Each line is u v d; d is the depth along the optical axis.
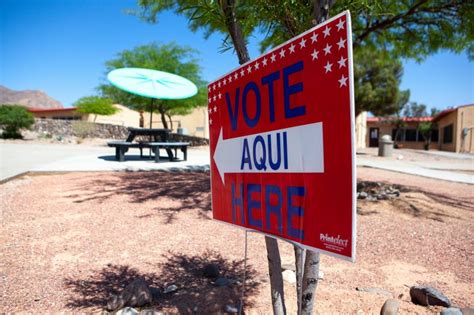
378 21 7.24
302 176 1.50
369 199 6.37
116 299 2.54
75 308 2.55
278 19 2.34
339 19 1.28
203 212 5.38
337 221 1.32
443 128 32.16
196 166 10.85
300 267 1.96
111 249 3.78
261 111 1.77
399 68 24.20
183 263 3.45
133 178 8.45
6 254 3.53
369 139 39.19
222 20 2.11
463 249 3.98
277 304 2.01
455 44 7.29
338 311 2.50
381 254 3.79
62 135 26.36
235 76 1.97
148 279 3.06
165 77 12.66
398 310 2.50
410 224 4.98
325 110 1.37
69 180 7.97
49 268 3.25
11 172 8.32
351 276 3.20
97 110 28.45
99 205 5.67
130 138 12.85
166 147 12.55
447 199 6.79
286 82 1.58
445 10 6.61
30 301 2.63
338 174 1.32
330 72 1.34
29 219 4.79
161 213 5.27
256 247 3.93
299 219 1.53
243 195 1.95
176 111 25.75
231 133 2.05
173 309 2.55
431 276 3.25
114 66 22.66
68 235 4.19
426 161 17.47
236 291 2.83
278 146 1.65
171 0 5.23
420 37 7.54
